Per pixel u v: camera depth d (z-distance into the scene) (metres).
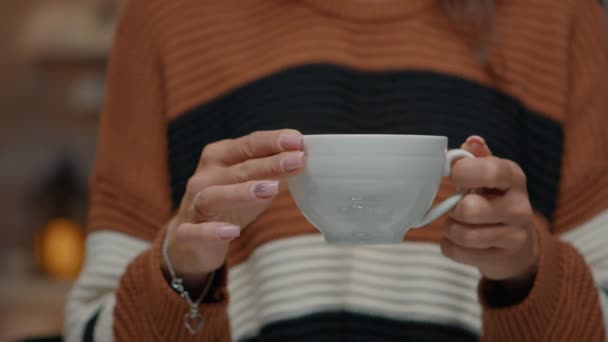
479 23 1.34
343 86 1.32
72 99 3.01
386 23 1.35
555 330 1.10
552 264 1.09
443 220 1.29
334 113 1.31
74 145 3.03
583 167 1.32
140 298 1.13
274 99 1.32
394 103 1.32
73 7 2.99
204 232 1.01
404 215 0.97
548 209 1.32
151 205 1.33
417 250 1.28
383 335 1.27
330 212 0.97
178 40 1.37
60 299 2.79
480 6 1.34
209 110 1.35
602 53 1.38
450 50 1.34
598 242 1.28
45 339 1.31
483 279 1.10
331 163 0.95
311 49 1.34
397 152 0.95
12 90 3.04
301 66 1.33
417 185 0.96
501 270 1.04
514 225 1.01
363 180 0.95
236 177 1.01
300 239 1.29
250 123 1.32
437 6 1.36
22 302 2.80
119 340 1.14
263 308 1.29
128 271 1.16
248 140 1.01
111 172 1.34
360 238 0.99
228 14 1.37
